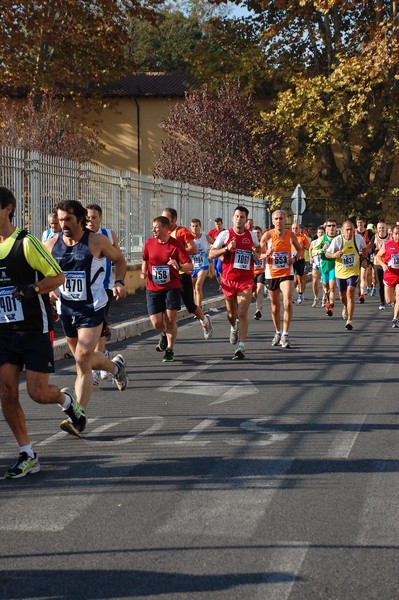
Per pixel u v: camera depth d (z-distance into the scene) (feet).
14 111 300.40
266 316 153.99
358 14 335.47
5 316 49.03
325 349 105.91
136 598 31.60
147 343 113.19
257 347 108.06
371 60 285.43
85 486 46.57
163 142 348.18
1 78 311.88
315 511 41.81
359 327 133.08
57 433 59.57
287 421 63.10
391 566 34.55
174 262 92.84
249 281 97.66
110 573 34.01
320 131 315.37
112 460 52.01
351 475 48.32
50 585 32.91
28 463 48.80
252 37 360.48
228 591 32.12
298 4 321.32
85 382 60.18
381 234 164.86
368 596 31.58
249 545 37.04
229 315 99.86
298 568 34.32
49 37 304.30
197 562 35.09
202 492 45.27
